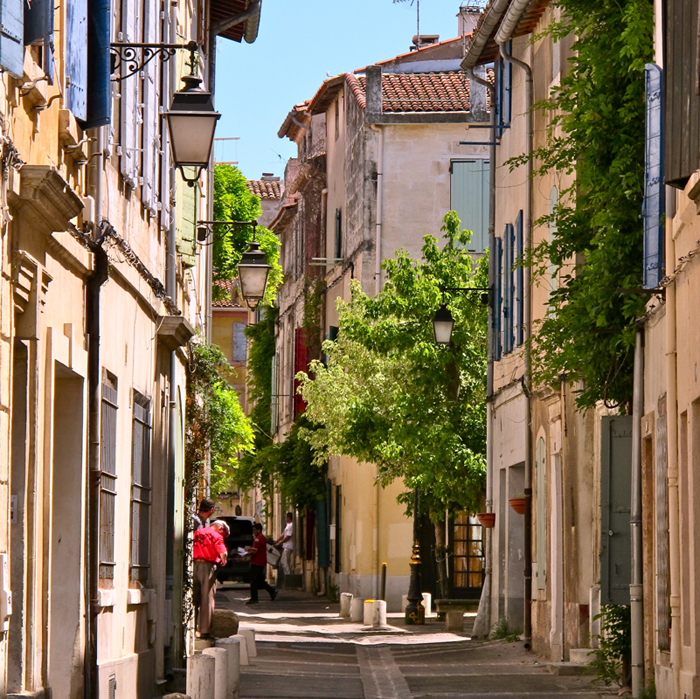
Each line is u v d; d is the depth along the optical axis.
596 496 21.52
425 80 44.00
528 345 23.50
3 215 9.80
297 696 18.64
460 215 42.47
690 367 14.38
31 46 10.67
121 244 14.75
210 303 32.62
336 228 49.94
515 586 28.73
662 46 15.57
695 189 12.95
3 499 9.95
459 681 20.39
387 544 41.50
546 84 25.66
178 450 21.59
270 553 54.31
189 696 13.93
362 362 36.56
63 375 12.90
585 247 19.36
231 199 56.53
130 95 15.27
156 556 18.62
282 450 51.12
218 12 29.27
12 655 10.82
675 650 15.19
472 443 33.59
